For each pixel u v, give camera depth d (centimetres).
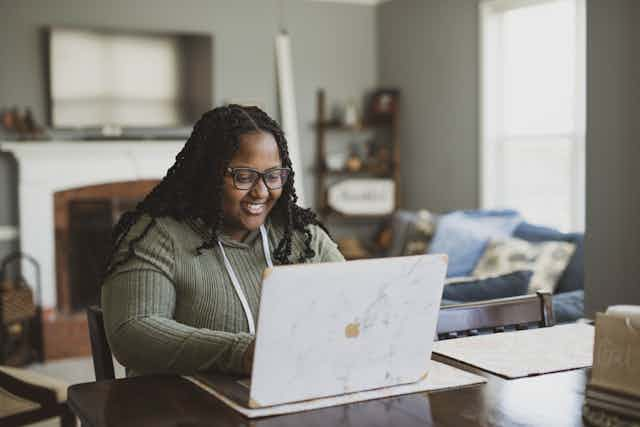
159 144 563
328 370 130
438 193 612
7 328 492
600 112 275
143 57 575
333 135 658
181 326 148
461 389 136
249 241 168
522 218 509
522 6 533
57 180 543
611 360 120
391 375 136
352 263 125
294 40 636
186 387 138
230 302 161
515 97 547
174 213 162
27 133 539
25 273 539
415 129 634
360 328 130
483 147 562
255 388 125
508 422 119
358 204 644
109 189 562
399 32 643
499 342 171
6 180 545
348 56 660
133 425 118
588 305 283
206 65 593
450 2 586
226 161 157
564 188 511
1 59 542
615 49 268
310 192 652
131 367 153
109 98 567
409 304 133
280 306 121
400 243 568
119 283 155
